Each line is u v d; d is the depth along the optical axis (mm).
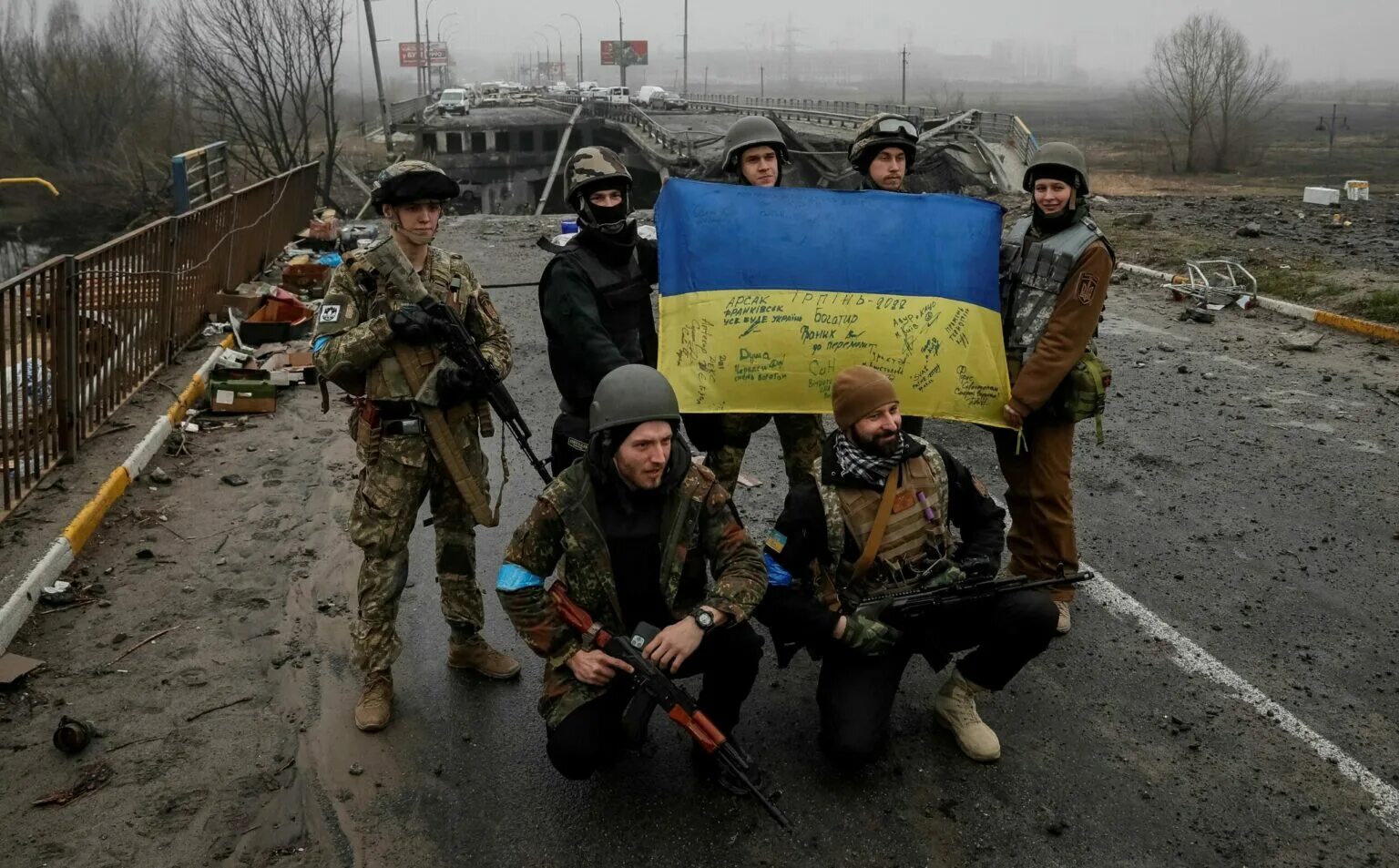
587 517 3252
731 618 3268
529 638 3295
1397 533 5695
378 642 3918
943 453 3684
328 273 11000
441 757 3770
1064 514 4492
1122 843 3387
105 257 6711
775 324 4223
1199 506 6078
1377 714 4094
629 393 3135
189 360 8227
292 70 32188
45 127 50406
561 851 3320
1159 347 9742
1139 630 4719
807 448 4566
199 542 5383
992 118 32594
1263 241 14555
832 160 35531
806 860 3293
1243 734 3967
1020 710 4117
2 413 5203
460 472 3859
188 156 11188
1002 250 4516
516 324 10367
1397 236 14891
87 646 4387
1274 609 4898
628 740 3158
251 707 4020
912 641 3643
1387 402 8023
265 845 3314
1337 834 3438
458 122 60969
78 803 3461
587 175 3916
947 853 3334
